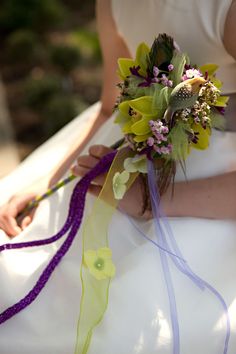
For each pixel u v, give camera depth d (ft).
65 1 14.23
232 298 3.59
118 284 3.56
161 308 3.52
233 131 3.94
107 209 3.57
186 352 3.49
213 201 3.81
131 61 3.68
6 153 9.18
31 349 3.46
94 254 3.42
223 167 3.97
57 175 4.56
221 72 3.95
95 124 4.93
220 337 3.48
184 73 3.51
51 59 11.76
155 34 4.02
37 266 3.73
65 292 3.61
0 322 3.52
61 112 9.89
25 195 4.36
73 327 3.50
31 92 10.58
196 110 3.44
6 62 12.07
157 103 3.43
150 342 3.43
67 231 3.90
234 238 3.85
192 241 3.76
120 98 3.67
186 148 3.52
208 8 3.69
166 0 3.83
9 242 3.90
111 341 3.42
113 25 4.55
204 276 3.68
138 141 3.50
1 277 3.64
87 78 11.22
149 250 3.69
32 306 3.58
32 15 13.07
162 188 3.72
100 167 3.81
